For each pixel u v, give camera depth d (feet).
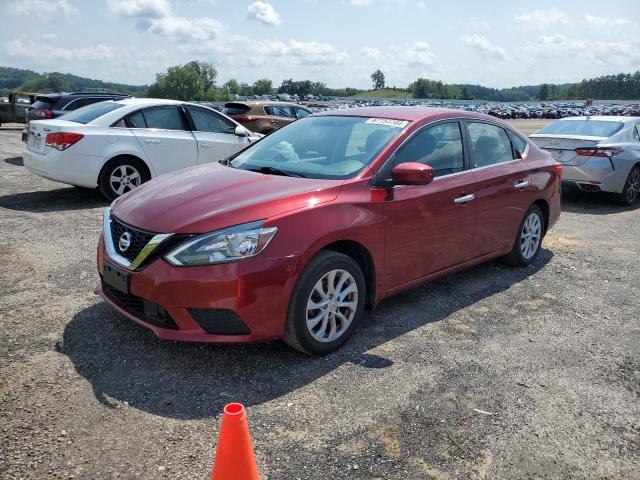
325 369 11.85
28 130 27.96
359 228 12.58
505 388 11.42
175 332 11.13
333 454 9.13
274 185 12.71
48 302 14.58
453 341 13.50
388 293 13.88
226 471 7.00
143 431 9.47
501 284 17.83
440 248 15.06
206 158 29.76
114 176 27.04
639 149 32.45
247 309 10.94
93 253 18.88
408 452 9.27
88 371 11.28
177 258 10.98
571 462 9.22
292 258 11.32
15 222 22.74
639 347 13.61
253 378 11.34
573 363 12.66
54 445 9.00
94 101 48.67
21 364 11.41
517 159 18.43
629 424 10.37
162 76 460.96
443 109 16.62
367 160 13.73
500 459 9.20
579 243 23.45
